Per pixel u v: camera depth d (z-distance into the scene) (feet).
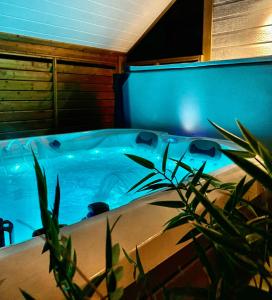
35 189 7.45
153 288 2.64
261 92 8.20
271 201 4.42
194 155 8.32
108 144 10.20
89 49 13.34
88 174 8.52
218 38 11.80
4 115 11.09
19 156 8.29
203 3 11.95
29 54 11.36
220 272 1.90
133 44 14.69
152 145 9.59
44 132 12.54
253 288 1.63
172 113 10.52
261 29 10.54
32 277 1.95
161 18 13.50
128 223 2.76
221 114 9.16
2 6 9.29
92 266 2.10
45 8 10.13
